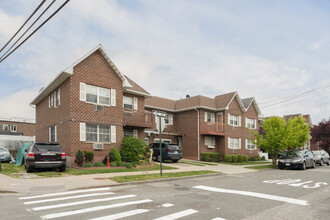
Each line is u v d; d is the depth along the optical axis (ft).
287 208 23.68
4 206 22.12
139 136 72.95
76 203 23.50
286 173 56.90
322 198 28.50
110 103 61.41
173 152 69.00
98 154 57.57
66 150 55.16
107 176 40.60
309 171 62.54
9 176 39.04
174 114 97.30
